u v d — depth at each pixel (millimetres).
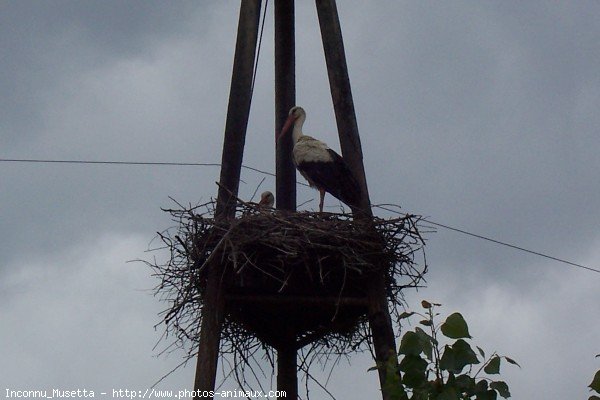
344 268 11914
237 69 12922
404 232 12133
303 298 12172
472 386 8047
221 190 12328
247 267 11867
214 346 11648
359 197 12562
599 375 7988
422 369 8148
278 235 11766
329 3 13477
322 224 12016
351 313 12867
